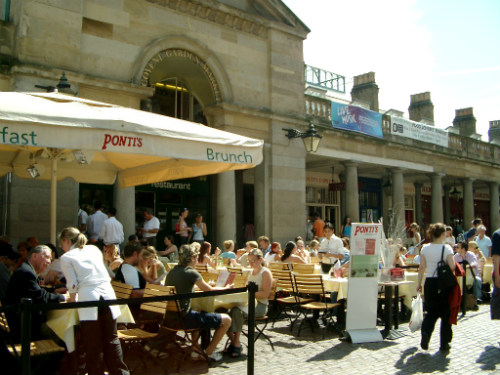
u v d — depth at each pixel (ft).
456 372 18.97
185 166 26.63
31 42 33.86
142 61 39.86
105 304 13.29
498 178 88.74
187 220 51.55
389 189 75.77
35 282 16.53
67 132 16.43
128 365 19.24
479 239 42.75
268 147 49.24
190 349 19.26
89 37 37.22
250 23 48.65
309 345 23.09
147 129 18.07
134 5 39.96
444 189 93.45
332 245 33.50
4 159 26.86
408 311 30.58
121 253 37.29
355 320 24.02
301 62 53.47
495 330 26.89
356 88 82.99
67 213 34.68
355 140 60.64
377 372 18.84
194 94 51.08
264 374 18.40
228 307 21.04
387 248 27.07
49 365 17.57
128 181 30.04
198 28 44.47
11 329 16.51
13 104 16.38
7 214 32.86
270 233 48.80
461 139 81.10
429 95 94.27
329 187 71.67
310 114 55.57
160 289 18.92
